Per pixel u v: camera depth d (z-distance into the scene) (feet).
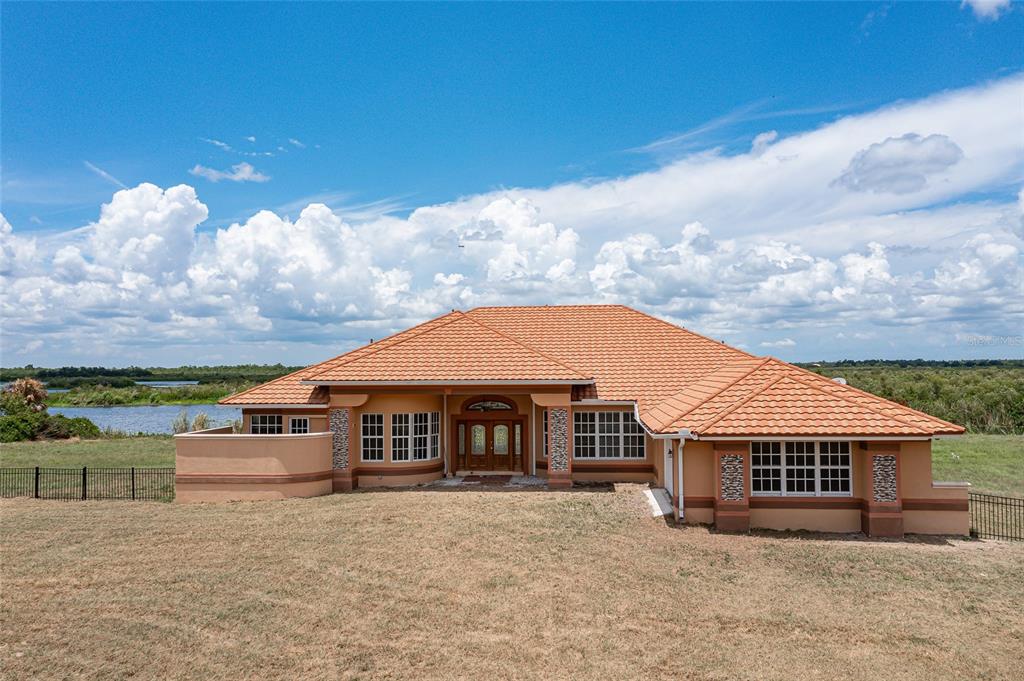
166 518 60.08
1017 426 152.66
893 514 54.75
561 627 35.55
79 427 146.00
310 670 30.76
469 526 56.08
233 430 82.89
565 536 53.16
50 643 33.45
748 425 55.77
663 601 39.24
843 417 56.03
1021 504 64.85
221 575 43.65
